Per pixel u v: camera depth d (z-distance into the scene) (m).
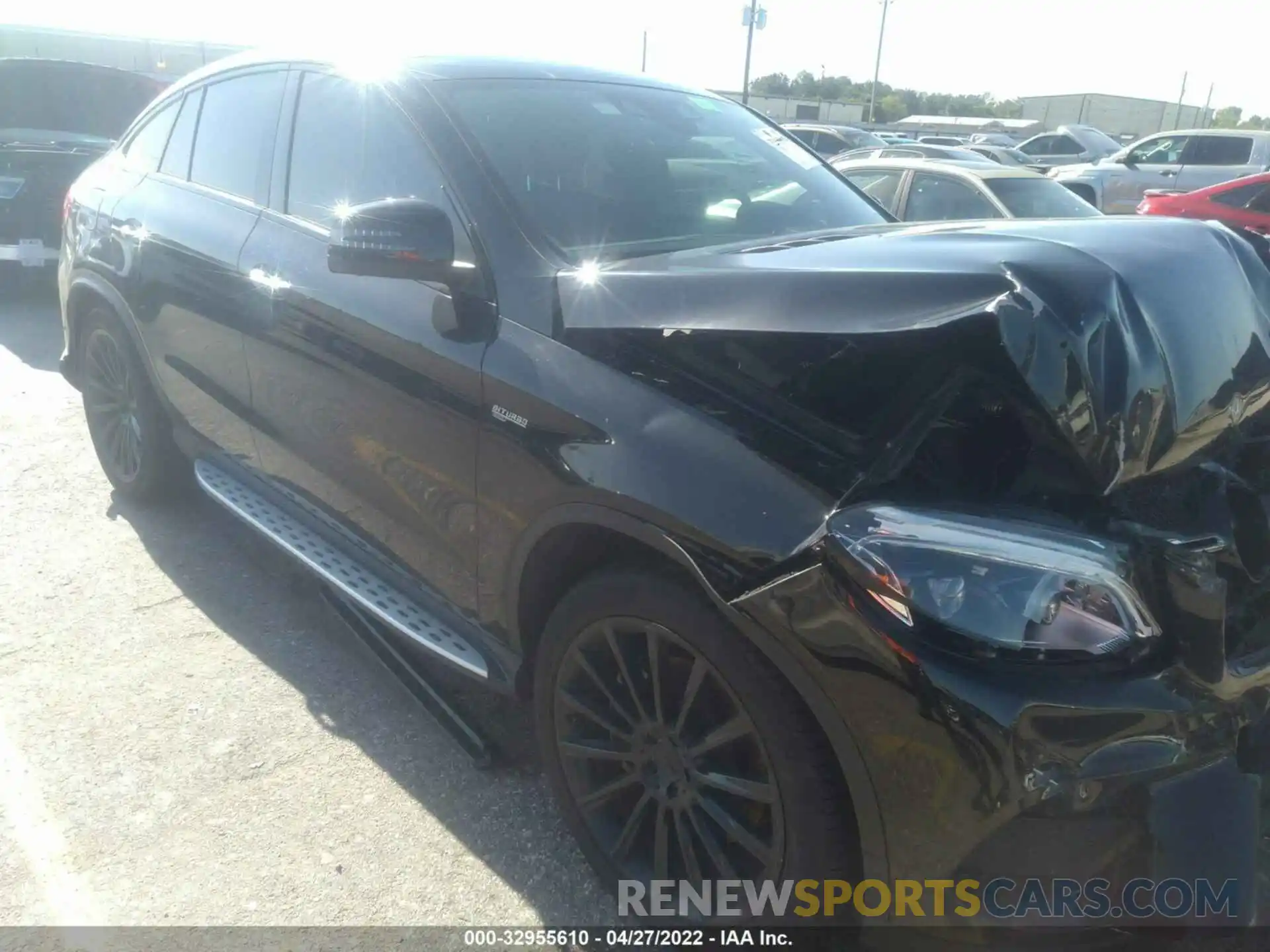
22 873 2.55
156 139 4.39
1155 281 1.99
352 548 3.27
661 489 2.09
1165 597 1.80
